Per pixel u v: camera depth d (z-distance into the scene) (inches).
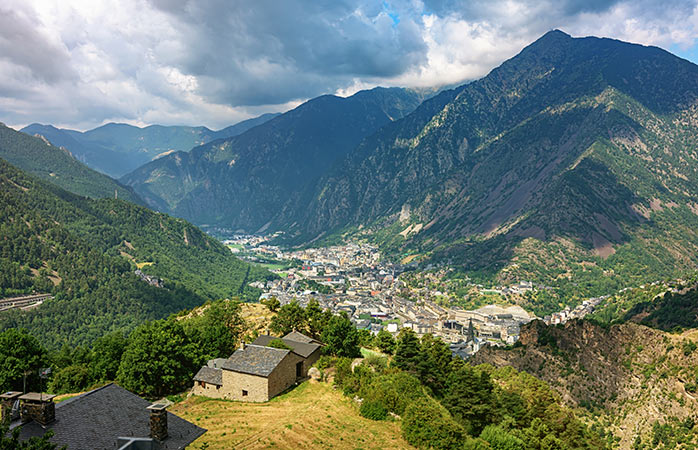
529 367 5482.3
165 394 3764.8
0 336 3924.7
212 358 4192.9
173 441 1691.7
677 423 4060.0
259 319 5949.8
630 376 4751.5
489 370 4867.1
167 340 3831.2
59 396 3607.3
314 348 4252.0
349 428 2903.5
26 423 1588.3
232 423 2925.7
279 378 3555.6
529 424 3545.8
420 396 3393.2
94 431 1642.5
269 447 2578.7
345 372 3705.7
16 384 3791.8
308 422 2947.8
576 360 5251.0
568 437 3408.0
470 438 2881.4
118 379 3782.0
